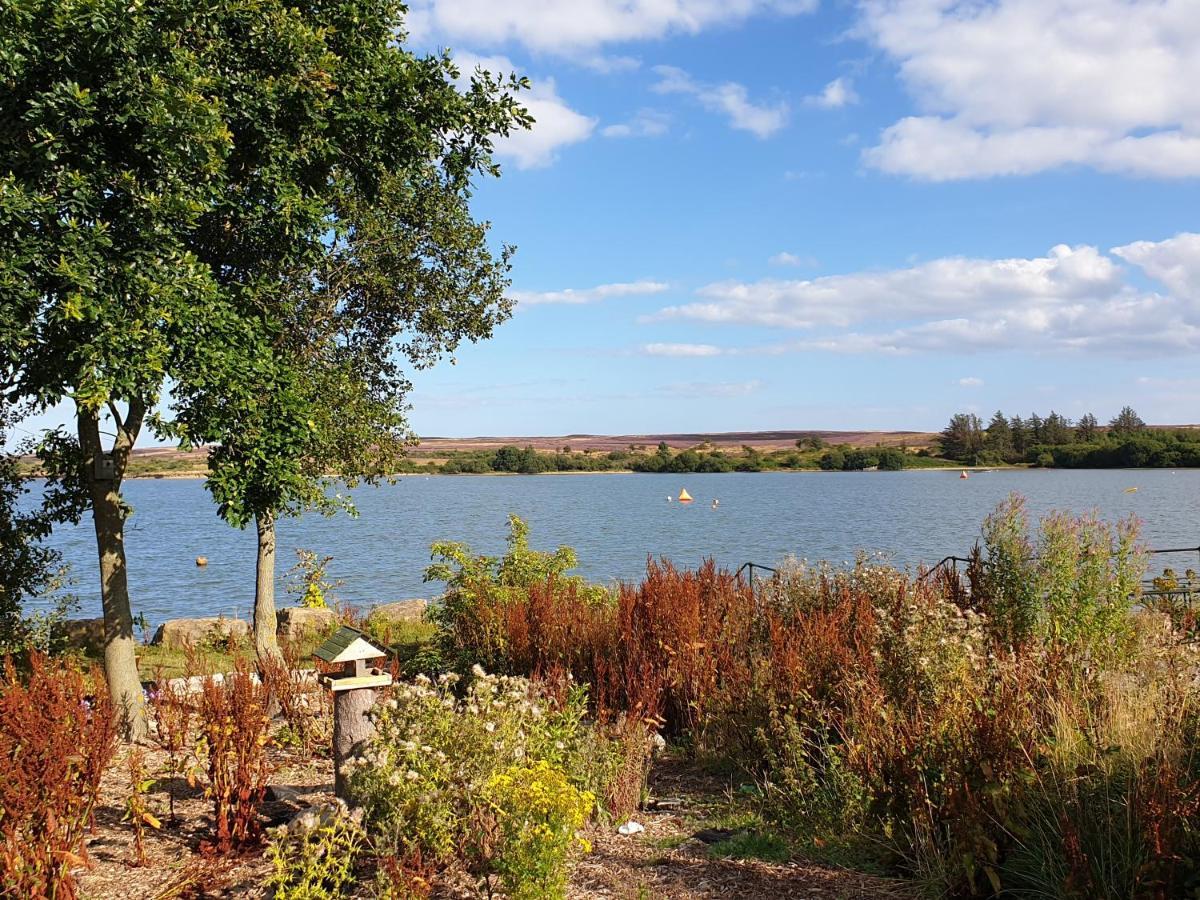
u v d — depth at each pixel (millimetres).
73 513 9961
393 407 12984
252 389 7867
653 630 8516
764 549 38438
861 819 5168
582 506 78812
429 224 12516
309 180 9445
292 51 8281
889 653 6578
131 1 6727
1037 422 157375
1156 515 48219
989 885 4305
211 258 9477
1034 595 7926
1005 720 4668
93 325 6781
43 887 4305
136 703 8531
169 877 4938
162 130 6816
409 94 9141
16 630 10617
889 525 50969
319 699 8828
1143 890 3771
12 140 6871
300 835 5090
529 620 9672
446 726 5016
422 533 53312
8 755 4531
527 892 4062
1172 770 4016
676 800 6203
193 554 43969
